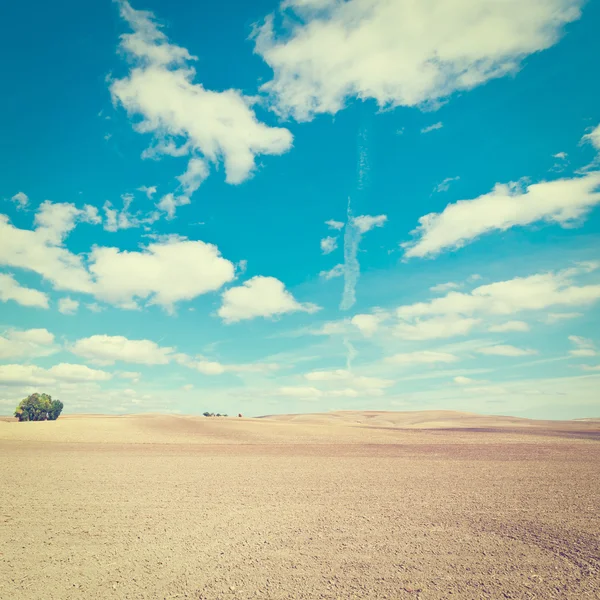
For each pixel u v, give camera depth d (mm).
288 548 11773
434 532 13297
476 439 60594
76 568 10273
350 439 59594
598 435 72375
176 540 12555
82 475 25812
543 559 10758
